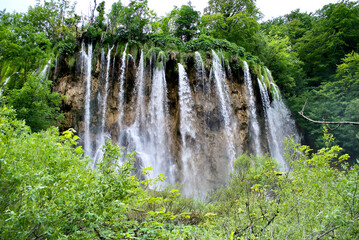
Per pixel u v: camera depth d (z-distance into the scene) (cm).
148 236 444
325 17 3775
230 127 2162
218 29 3109
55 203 319
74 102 1969
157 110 2098
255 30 3059
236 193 736
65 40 2184
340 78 3094
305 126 2883
